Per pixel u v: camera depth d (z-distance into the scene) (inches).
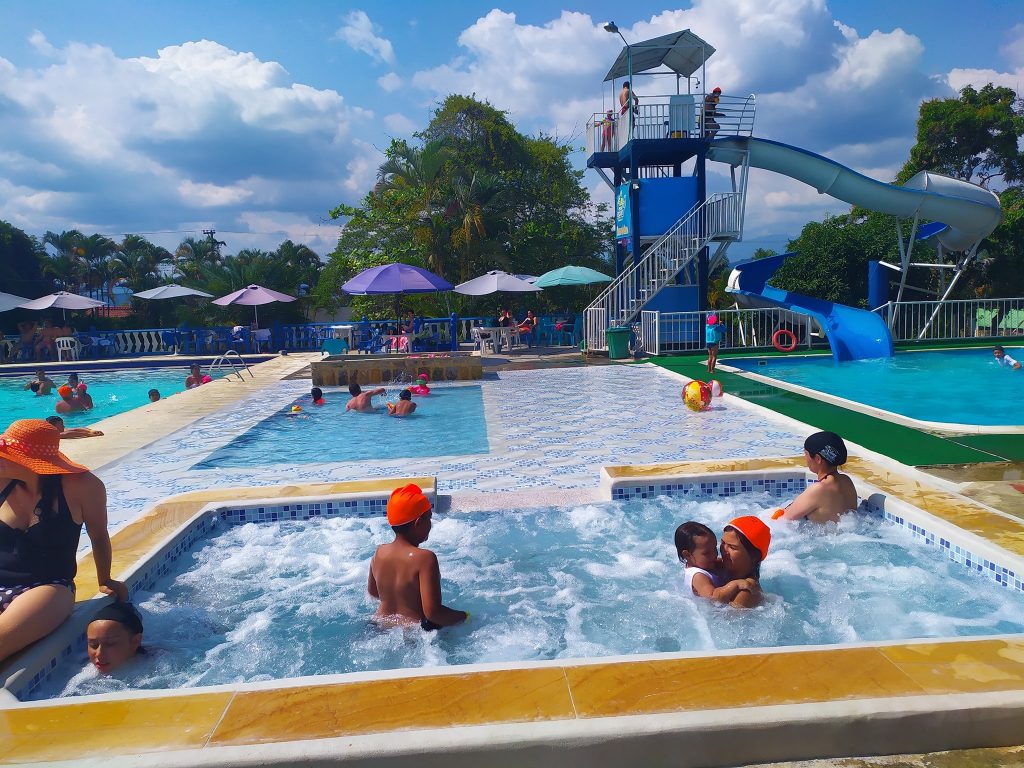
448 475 298.0
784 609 161.8
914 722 96.1
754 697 100.6
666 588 177.3
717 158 839.1
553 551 205.3
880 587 171.6
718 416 405.4
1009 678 104.0
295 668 145.4
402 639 155.5
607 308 817.5
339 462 333.1
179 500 239.1
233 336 983.6
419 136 1352.1
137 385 773.9
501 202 1309.1
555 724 95.7
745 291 813.9
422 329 907.4
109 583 156.9
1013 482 245.3
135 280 2235.5
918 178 820.0
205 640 157.9
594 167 902.4
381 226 1268.5
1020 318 788.6
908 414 414.9
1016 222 1010.1
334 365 619.2
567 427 394.3
